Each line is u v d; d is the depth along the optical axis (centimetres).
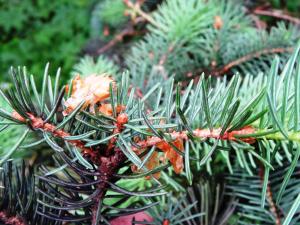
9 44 92
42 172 20
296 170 26
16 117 16
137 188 26
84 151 17
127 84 17
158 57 35
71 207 18
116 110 16
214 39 36
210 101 18
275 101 16
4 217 19
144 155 17
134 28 47
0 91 16
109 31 52
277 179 26
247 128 17
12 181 20
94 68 36
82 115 17
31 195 19
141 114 17
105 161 17
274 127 16
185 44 37
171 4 38
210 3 38
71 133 17
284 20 47
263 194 16
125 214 19
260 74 25
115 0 47
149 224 23
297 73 15
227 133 16
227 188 27
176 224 23
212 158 25
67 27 90
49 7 97
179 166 17
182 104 18
